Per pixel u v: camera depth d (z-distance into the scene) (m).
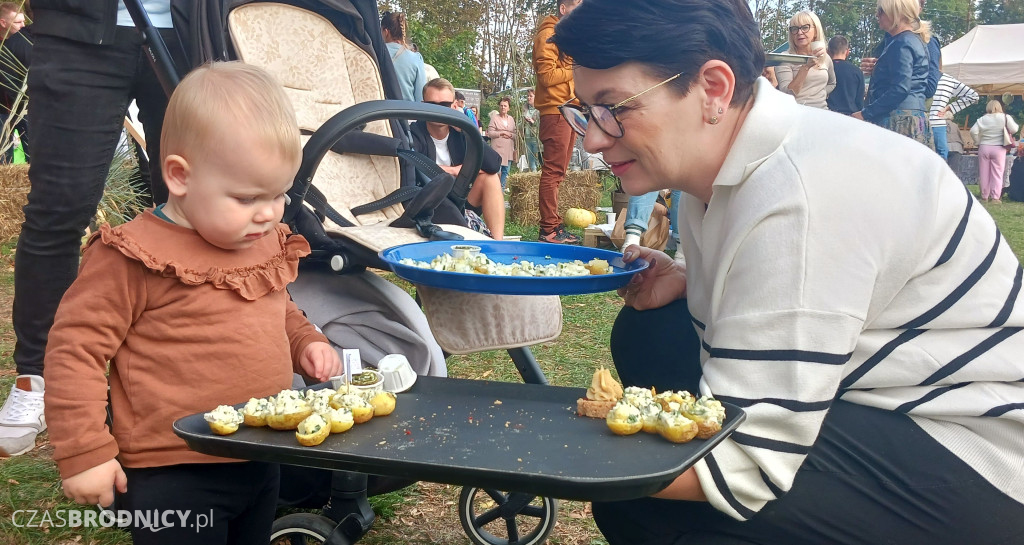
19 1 5.95
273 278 1.71
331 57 2.52
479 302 2.02
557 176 7.16
